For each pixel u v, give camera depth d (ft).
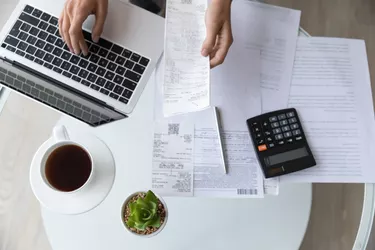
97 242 2.05
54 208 2.05
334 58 2.34
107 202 2.08
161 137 2.19
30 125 2.27
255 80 2.28
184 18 2.16
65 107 2.26
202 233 2.06
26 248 2.24
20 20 2.38
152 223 1.93
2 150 2.24
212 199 2.11
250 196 2.13
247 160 2.18
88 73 2.30
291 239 2.06
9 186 2.23
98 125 2.20
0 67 2.31
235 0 2.38
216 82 2.27
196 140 2.19
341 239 3.32
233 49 2.32
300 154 2.17
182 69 2.08
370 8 4.19
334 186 3.43
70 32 2.18
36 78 2.30
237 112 2.24
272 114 2.21
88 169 2.02
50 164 2.01
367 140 2.23
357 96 2.30
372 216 2.18
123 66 2.31
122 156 2.15
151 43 2.35
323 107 2.27
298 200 2.12
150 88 2.28
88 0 2.18
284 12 2.39
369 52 4.10
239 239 2.06
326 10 4.13
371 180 2.18
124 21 2.36
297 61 2.33
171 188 2.11
